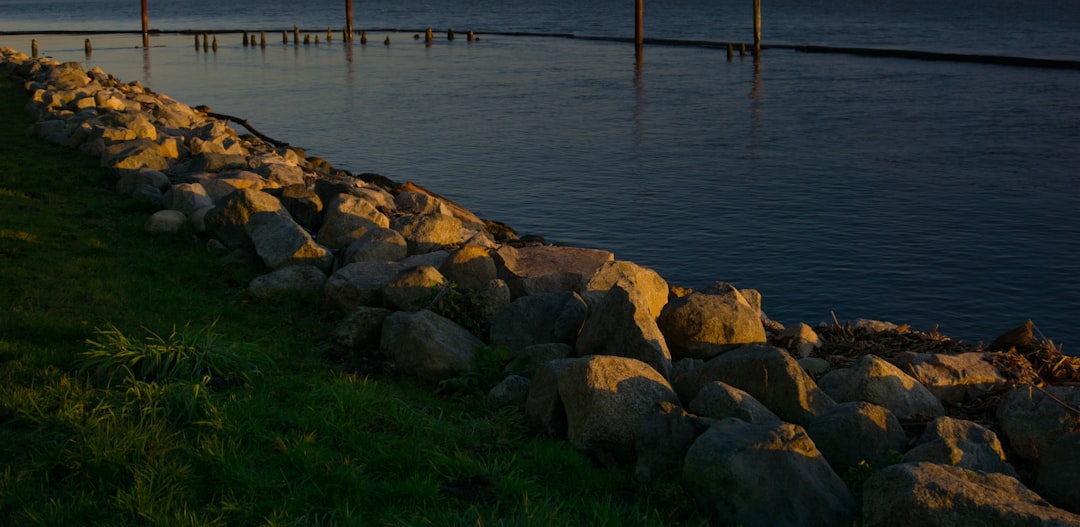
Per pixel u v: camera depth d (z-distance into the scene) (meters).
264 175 16.98
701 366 8.23
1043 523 5.37
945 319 15.95
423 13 138.12
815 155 29.39
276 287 11.24
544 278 11.15
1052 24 100.00
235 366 8.47
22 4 195.88
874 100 41.78
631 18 118.69
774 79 49.72
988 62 56.84
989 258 19.02
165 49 71.19
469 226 17.95
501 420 7.95
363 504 6.39
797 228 21.19
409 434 7.52
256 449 7.05
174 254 12.69
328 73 53.34
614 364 7.60
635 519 6.35
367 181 22.72
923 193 24.36
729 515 6.30
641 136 32.84
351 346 9.64
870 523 5.94
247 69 55.78
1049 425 7.32
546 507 6.33
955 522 5.60
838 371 8.77
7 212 14.01
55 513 5.95
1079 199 23.59
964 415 8.36
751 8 144.50
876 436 7.15
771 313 16.16
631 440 7.36
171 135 21.77
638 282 10.59
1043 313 16.20
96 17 133.75
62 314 9.70
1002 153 29.50
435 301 10.11
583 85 47.38
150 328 9.48
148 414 7.36
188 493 6.34
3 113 26.33
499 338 9.65
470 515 6.24
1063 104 39.97
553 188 24.92
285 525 5.99
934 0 160.62
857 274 18.12
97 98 25.84
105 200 15.59
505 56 63.72
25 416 7.16
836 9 138.00
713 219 21.92
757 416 7.28
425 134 33.03
